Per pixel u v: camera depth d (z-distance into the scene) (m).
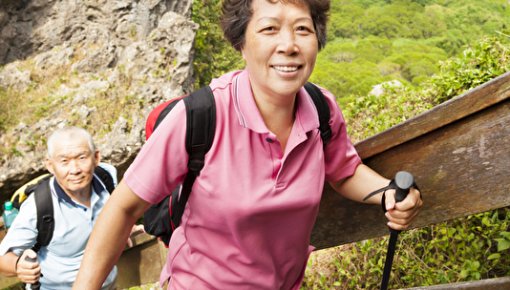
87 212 2.98
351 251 3.56
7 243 2.88
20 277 2.81
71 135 2.93
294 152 1.52
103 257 1.59
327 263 3.70
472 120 1.69
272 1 1.40
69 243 2.97
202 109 1.45
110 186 3.08
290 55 1.41
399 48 66.12
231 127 1.48
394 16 74.31
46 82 8.70
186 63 8.95
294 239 1.63
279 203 1.51
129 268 4.07
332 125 1.63
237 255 1.59
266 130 1.46
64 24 9.16
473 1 78.75
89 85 8.55
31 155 7.86
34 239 2.92
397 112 4.40
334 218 2.26
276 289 1.71
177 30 9.17
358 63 57.41
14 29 9.00
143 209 1.56
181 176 1.52
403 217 1.53
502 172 1.65
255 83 1.49
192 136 1.46
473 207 1.74
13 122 8.13
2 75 8.70
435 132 1.78
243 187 1.48
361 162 1.80
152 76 8.71
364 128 4.58
